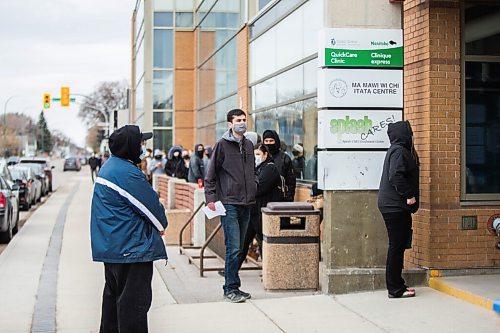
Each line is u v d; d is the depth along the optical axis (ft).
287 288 30.45
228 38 79.15
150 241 20.07
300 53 48.55
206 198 28.58
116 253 19.75
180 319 26.11
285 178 35.68
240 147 28.73
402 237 27.99
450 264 30.40
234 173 28.55
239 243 29.09
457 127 30.55
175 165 74.33
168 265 39.37
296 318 25.88
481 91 31.24
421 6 30.99
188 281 34.06
